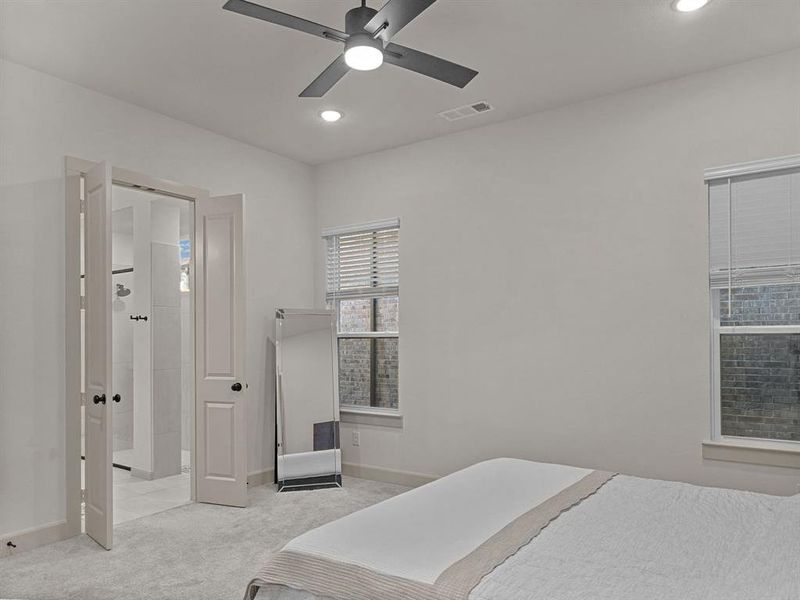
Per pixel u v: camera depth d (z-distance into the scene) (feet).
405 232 15.57
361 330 16.67
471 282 14.35
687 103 11.57
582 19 9.46
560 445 12.89
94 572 9.75
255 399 15.48
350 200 16.75
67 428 11.48
